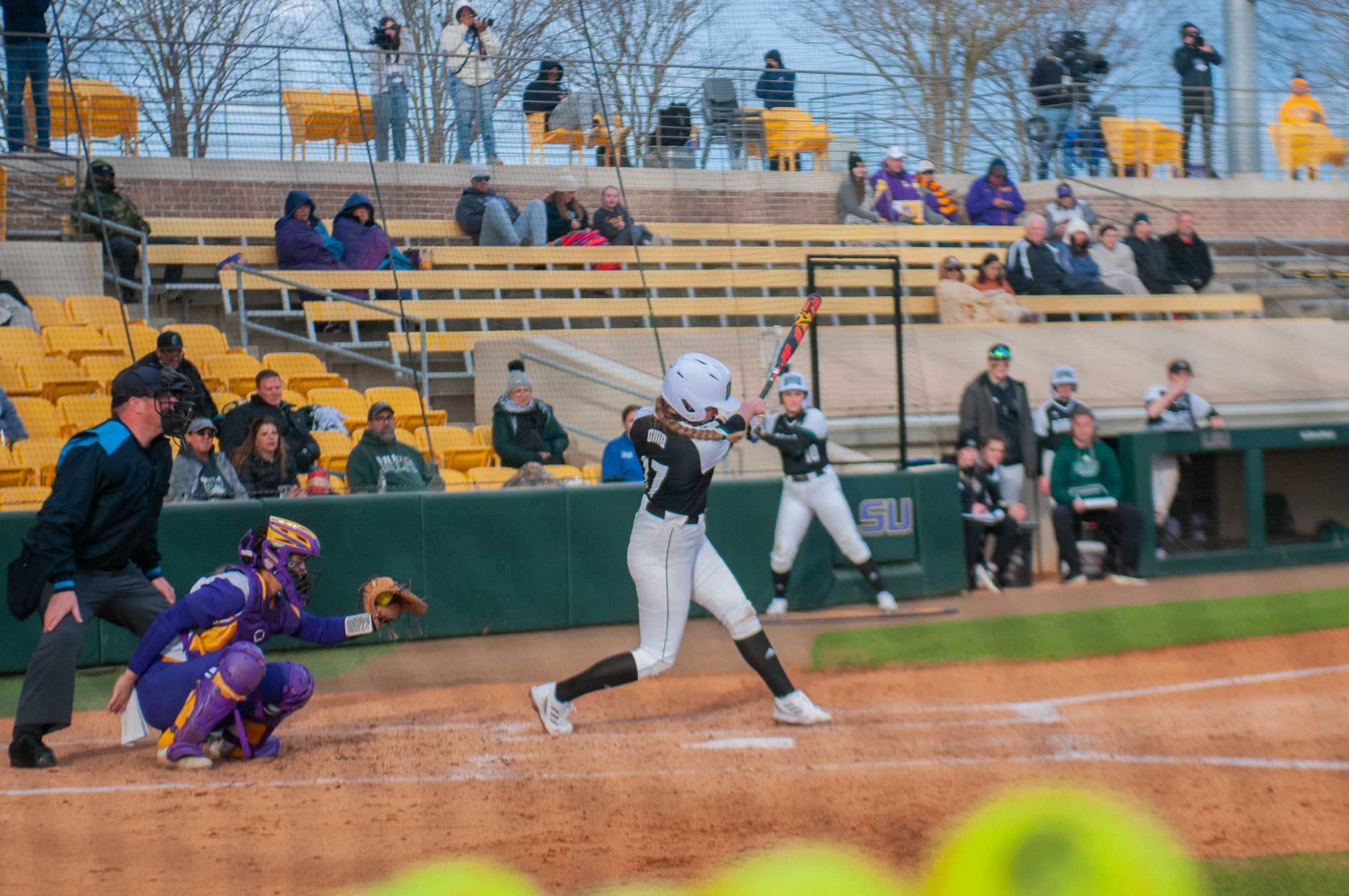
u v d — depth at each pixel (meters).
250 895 10.05
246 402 26.61
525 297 38.84
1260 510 30.77
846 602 26.56
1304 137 49.16
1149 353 38.78
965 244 44.50
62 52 37.25
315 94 41.91
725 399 16.09
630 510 24.67
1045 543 30.12
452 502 23.38
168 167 40.38
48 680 14.42
